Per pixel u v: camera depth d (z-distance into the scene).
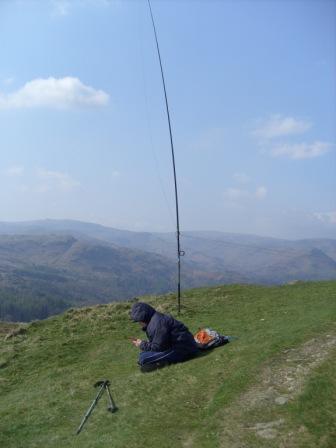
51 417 11.36
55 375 15.42
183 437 8.83
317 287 23.44
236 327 16.75
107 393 12.00
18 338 20.55
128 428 9.69
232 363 11.49
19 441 10.34
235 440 8.23
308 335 12.15
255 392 9.70
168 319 13.09
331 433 7.82
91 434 9.89
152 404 10.55
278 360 10.91
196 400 10.23
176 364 12.78
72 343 18.77
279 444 7.86
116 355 16.59
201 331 14.05
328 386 9.15
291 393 9.32
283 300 21.11
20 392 14.27
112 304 24.34
